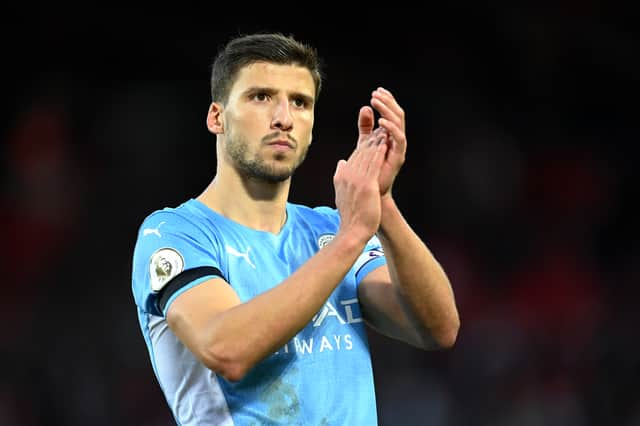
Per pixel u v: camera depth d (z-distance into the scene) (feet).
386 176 41.01
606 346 142.31
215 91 44.14
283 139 42.16
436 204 166.91
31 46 164.04
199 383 41.60
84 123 161.58
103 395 130.41
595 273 159.74
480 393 134.72
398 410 129.80
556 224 166.81
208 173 162.40
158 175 159.74
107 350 136.15
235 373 38.06
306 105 43.06
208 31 170.91
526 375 138.00
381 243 42.42
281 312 37.93
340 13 174.70
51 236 148.25
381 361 132.26
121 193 156.76
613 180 173.47
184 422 42.37
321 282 38.50
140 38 167.84
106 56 166.81
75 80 164.66
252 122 42.27
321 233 45.37
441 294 43.04
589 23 178.40
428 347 44.88
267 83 42.22
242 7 172.04
